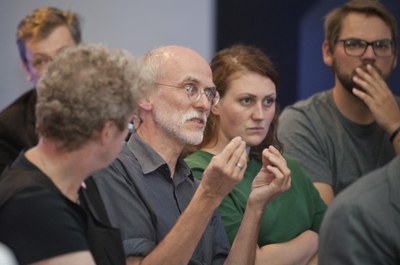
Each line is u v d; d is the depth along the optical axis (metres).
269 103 4.33
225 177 3.47
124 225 3.56
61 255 2.87
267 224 4.26
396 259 2.93
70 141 2.97
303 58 8.05
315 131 5.17
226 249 3.98
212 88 3.84
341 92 5.21
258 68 4.29
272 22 8.12
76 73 2.97
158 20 7.99
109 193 3.59
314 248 4.32
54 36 5.14
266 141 4.51
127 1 7.92
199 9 8.08
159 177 3.77
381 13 5.14
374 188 2.98
